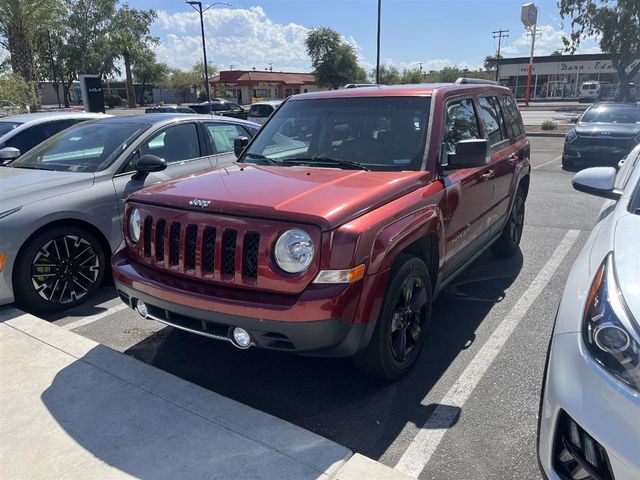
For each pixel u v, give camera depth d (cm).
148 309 340
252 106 2453
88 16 5356
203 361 385
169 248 325
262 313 282
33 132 821
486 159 364
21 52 2152
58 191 475
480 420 309
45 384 333
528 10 3553
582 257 286
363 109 419
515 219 603
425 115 397
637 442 189
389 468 253
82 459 267
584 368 211
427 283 361
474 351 392
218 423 291
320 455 263
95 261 494
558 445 216
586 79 5991
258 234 290
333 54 4356
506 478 262
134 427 290
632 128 1232
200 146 623
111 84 7838
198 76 7531
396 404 327
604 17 2966
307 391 344
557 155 1591
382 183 334
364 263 287
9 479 254
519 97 6344
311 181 340
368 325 298
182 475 253
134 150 543
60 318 461
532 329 427
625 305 214
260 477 249
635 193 316
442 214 369
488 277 546
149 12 5912
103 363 356
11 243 430
